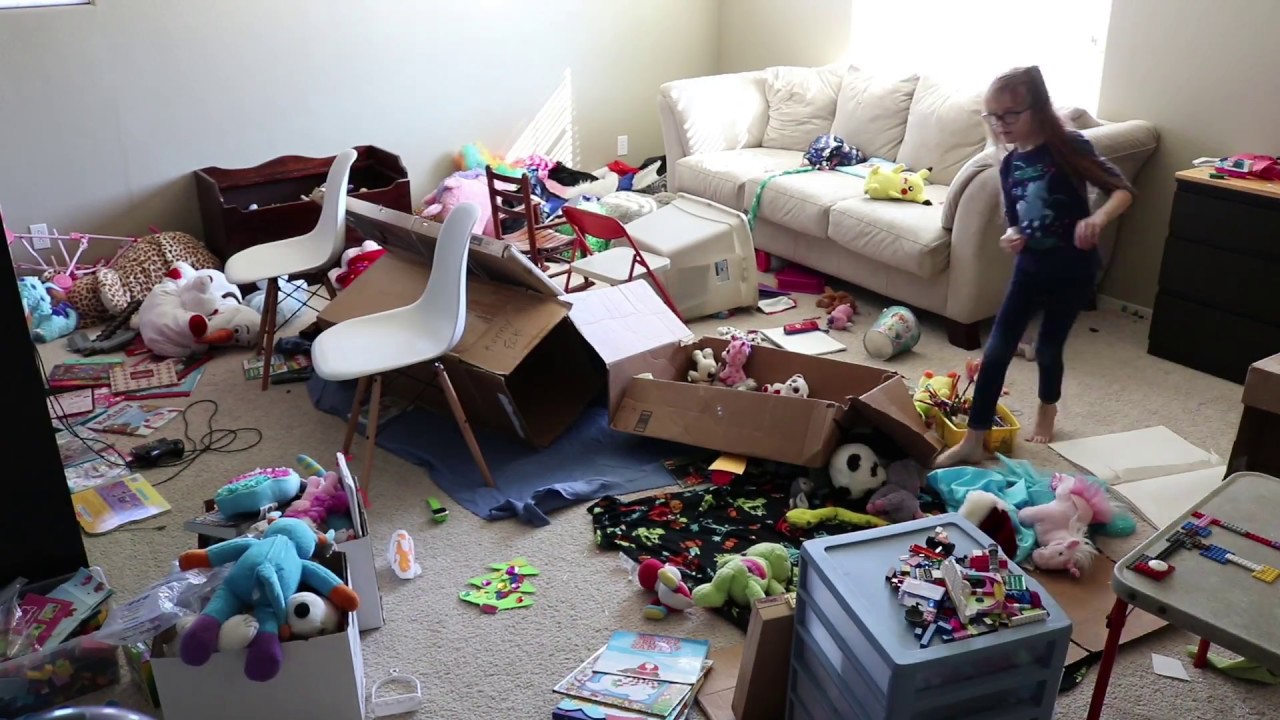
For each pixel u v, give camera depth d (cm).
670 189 492
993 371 271
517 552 248
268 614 180
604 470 281
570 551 248
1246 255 318
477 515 263
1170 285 342
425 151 503
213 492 278
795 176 427
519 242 441
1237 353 329
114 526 261
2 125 397
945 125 412
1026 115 254
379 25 470
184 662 177
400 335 272
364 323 279
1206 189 322
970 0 443
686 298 382
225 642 177
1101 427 304
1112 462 282
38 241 416
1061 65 414
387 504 270
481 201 474
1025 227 262
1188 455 286
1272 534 167
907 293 377
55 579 223
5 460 212
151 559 248
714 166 454
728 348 304
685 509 260
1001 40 434
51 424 215
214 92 439
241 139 452
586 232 355
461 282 259
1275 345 317
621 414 288
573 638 218
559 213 489
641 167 567
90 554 250
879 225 371
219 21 430
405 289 309
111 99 416
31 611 211
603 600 229
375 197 452
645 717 190
